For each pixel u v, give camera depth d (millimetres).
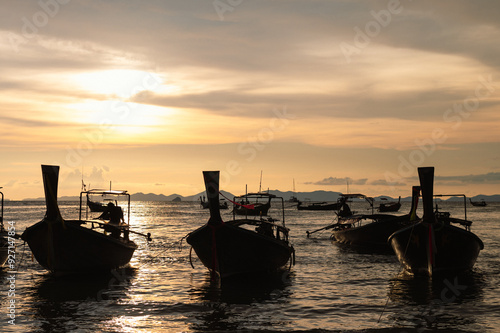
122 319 11906
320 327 11219
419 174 16516
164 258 23766
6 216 72000
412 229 16875
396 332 10742
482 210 118688
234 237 16109
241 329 11062
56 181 16047
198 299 14156
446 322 11523
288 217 75750
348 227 31203
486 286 15742
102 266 17656
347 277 17922
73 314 12367
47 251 16656
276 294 14859
